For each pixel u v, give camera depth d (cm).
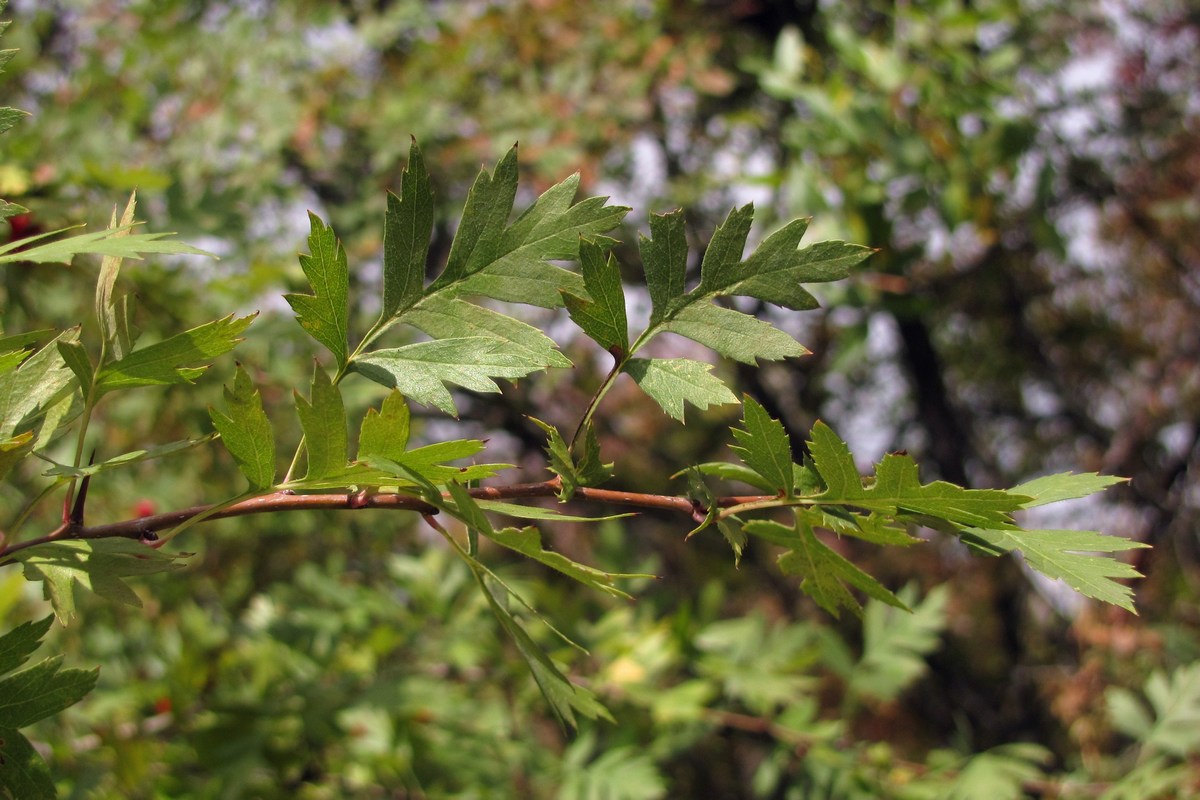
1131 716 317
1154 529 638
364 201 452
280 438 335
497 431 621
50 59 429
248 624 343
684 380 104
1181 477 657
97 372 99
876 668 375
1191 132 582
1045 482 110
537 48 505
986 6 476
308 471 94
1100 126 559
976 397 745
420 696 317
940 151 389
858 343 449
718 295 107
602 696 363
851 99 382
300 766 314
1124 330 664
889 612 388
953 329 693
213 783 288
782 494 101
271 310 281
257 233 335
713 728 408
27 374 104
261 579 466
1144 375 680
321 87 469
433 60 486
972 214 398
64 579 97
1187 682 318
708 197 561
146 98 410
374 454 93
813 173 386
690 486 102
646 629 379
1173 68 603
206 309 273
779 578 756
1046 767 599
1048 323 672
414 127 457
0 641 94
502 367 105
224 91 421
